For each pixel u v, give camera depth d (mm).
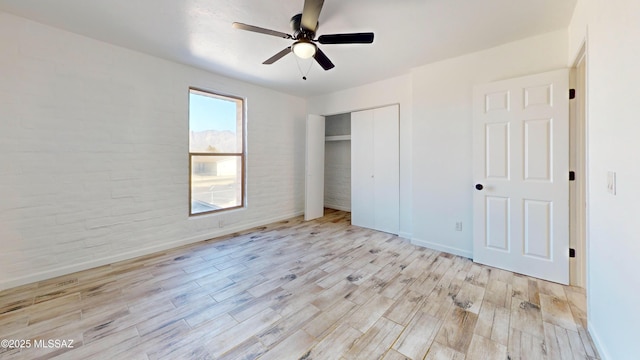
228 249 3295
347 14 2141
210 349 1559
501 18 2207
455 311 1942
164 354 1517
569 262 2348
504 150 2629
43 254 2436
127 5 2072
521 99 2523
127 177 2936
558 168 2369
